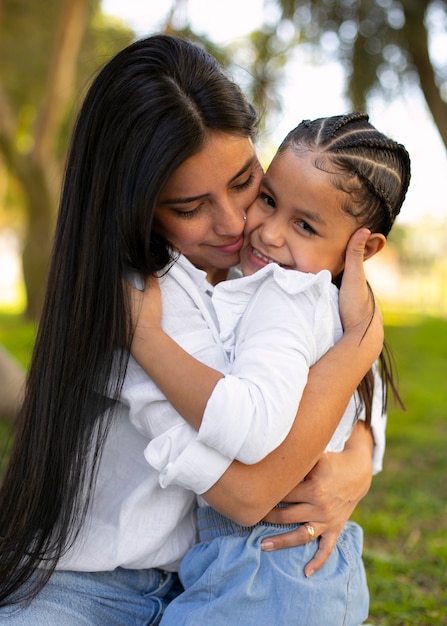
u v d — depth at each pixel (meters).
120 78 1.60
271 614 1.64
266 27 5.50
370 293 1.78
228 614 1.62
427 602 3.01
